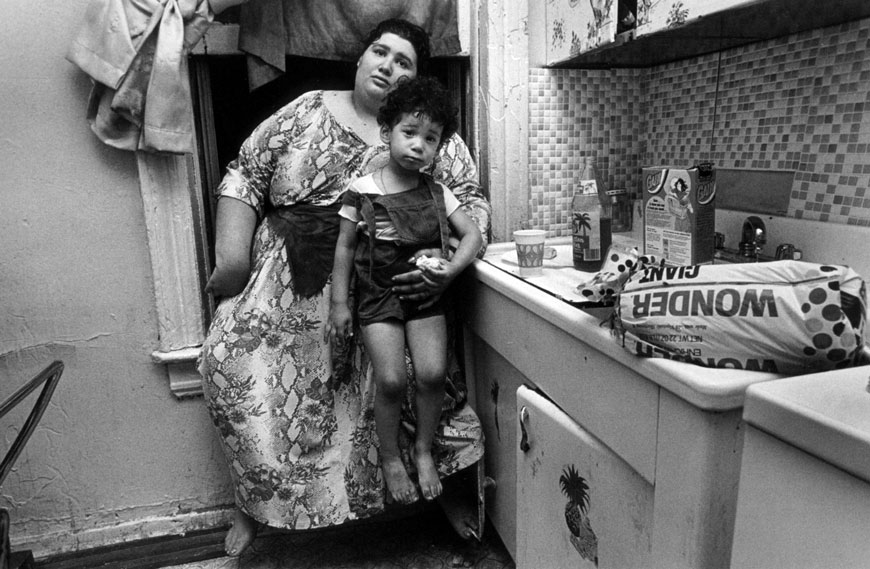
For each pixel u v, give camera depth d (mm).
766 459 605
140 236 1672
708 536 725
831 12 1053
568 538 1091
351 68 2055
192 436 1805
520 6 1719
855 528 507
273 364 1540
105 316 1687
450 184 1649
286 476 1531
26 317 1637
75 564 1702
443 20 1707
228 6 1506
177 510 1840
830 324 653
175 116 1523
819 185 1198
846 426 511
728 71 1430
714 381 685
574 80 1770
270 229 1591
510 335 1327
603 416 942
